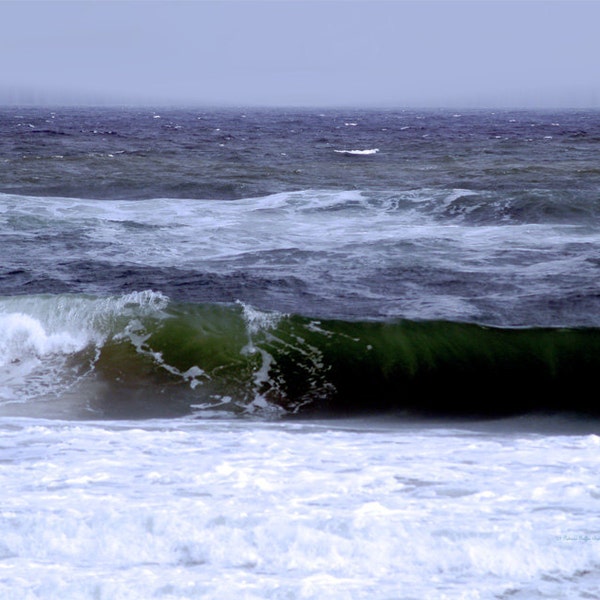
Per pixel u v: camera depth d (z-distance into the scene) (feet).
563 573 46.37
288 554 48.62
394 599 43.04
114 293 153.69
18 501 59.06
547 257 181.06
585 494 61.36
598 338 124.16
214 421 101.40
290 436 87.04
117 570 46.52
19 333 123.85
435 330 126.00
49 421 97.66
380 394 113.60
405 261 176.45
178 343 122.52
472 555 48.42
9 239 198.39
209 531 51.96
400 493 61.87
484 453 77.61
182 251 188.85
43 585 44.16
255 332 125.39
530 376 117.70
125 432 87.51
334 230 213.87
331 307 144.36
